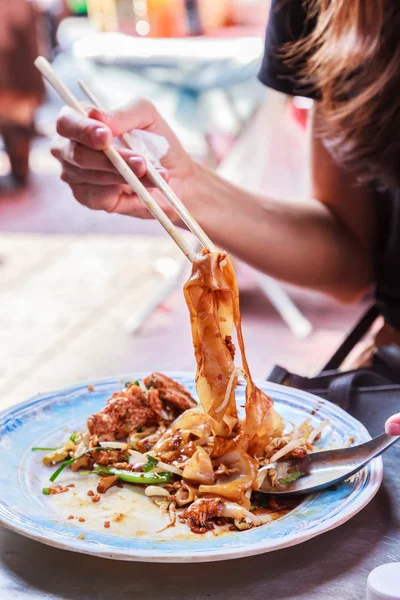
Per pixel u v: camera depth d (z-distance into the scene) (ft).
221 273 2.42
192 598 2.01
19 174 12.64
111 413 2.67
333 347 7.06
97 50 7.00
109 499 2.38
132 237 10.48
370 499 2.22
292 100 6.59
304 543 2.16
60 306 8.24
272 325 7.58
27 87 11.76
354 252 3.68
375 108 3.10
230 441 2.47
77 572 2.10
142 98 2.98
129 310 8.10
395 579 1.91
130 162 2.68
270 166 6.91
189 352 7.01
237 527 2.24
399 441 2.56
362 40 3.04
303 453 2.42
